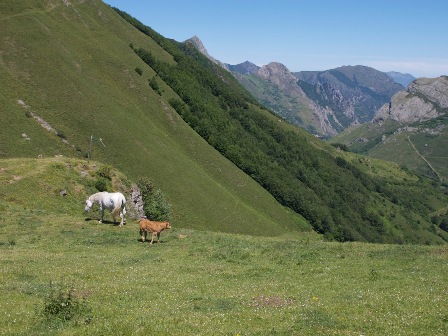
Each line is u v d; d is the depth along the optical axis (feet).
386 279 72.49
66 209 157.58
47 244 100.01
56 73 382.22
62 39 456.04
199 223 321.93
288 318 48.67
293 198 545.03
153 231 104.27
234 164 549.95
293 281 70.54
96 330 41.98
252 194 497.87
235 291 62.44
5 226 116.67
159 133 441.27
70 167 190.29
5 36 387.55
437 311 52.11
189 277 71.26
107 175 199.11
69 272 71.82
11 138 268.41
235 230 350.23
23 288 59.47
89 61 462.60
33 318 46.52
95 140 332.39
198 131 550.77
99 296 56.90
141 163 346.33
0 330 43.11
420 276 74.43
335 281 70.54
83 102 367.66
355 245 110.22
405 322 47.78
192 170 401.90
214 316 48.57
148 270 75.82
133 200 203.82
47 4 519.19
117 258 86.79
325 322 47.06
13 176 161.79
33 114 307.78
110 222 131.34
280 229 422.00
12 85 328.29
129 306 52.80
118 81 474.90
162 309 51.52
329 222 545.03
